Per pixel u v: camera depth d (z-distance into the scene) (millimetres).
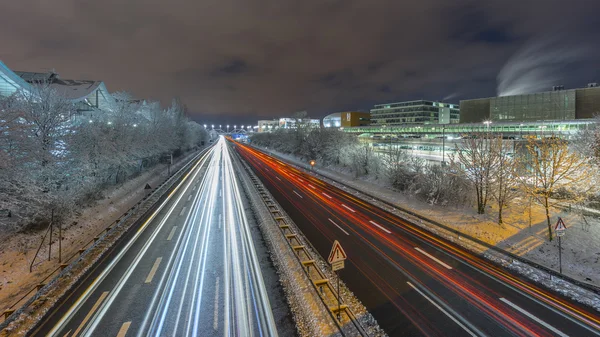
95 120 32719
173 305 11148
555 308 11148
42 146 21328
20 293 13070
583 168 19688
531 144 21484
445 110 120000
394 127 104375
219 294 11891
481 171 21750
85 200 25125
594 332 9781
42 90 23125
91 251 16312
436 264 14820
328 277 13344
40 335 9469
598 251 15727
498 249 16547
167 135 54219
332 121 153375
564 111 79250
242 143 155750
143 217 23016
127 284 12703
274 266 14359
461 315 10703
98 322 10109
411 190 28453
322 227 20438
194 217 22953
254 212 24219
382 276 13539
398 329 9922
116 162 32219
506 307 11203
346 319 10320
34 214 18906
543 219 19953
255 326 9914
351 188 34625
